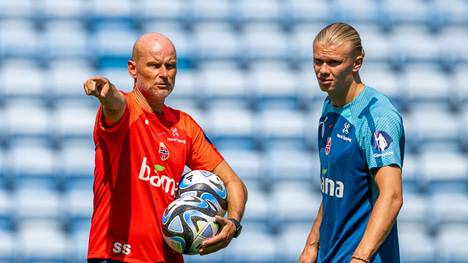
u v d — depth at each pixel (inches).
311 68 2233.0
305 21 2359.7
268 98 2144.4
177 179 735.7
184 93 2126.0
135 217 711.7
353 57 692.7
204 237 700.7
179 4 2331.4
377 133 682.2
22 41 2178.9
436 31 2365.9
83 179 1911.9
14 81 2079.2
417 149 2094.0
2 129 1969.7
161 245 719.7
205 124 2053.4
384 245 698.8
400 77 2245.3
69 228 1817.2
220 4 2346.2
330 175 717.9
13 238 1772.9
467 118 2156.7
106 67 2178.9
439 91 2218.3
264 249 1809.8
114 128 701.3
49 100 2064.5
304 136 2064.5
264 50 2256.4
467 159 2063.2
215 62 2222.0
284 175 1973.4
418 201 1964.8
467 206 1961.1
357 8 2390.5
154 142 723.4
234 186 757.3
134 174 714.2
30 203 1830.7
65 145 1971.0
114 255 711.1
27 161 1908.2
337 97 712.4
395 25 2374.5
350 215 706.8
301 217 1881.2
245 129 2052.2
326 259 722.8
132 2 2313.0
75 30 2236.7
